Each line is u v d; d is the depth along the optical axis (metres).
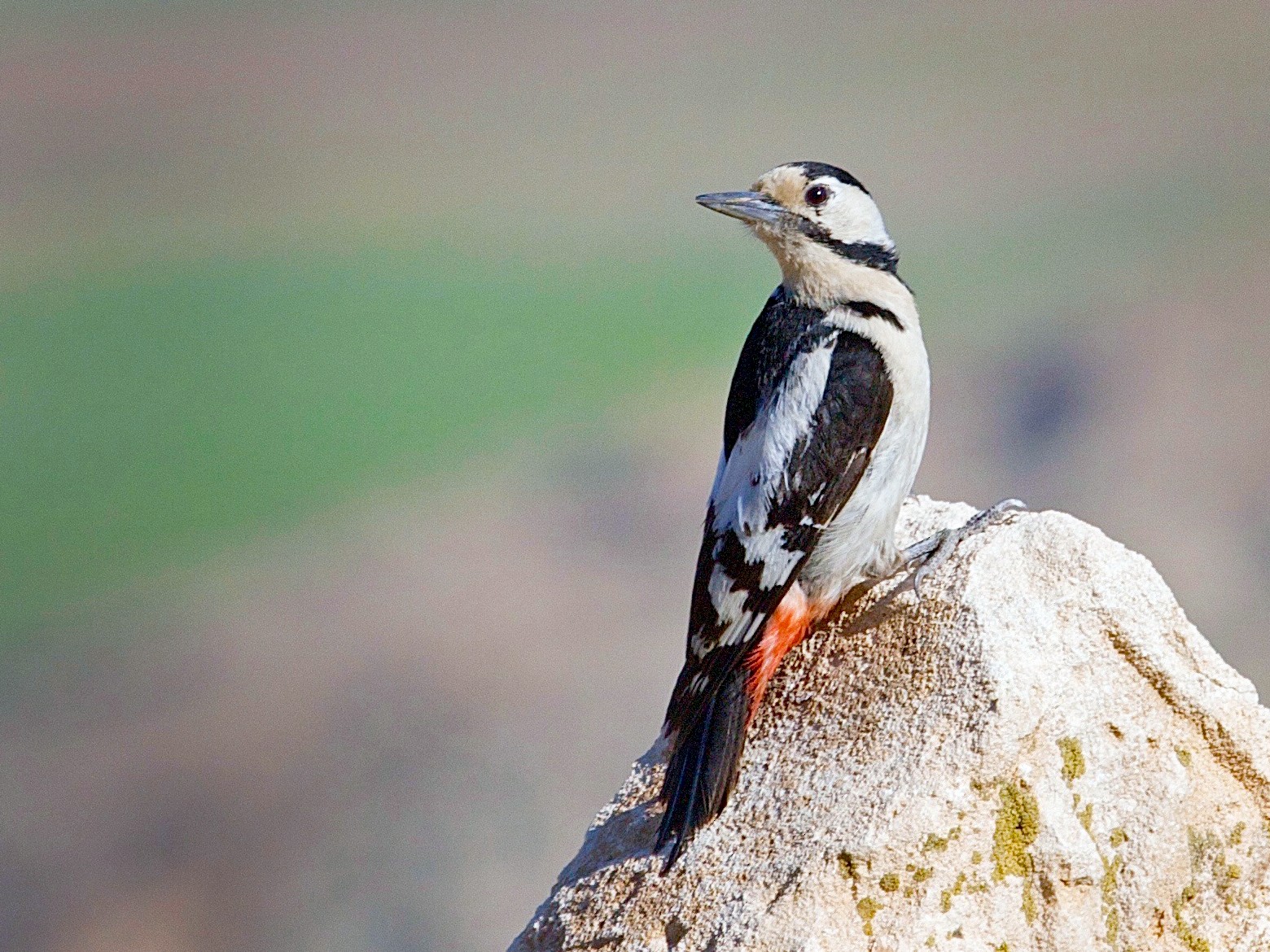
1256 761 10.26
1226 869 10.22
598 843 11.28
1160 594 10.45
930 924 9.70
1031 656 10.18
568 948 10.52
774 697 11.09
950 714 10.06
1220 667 10.38
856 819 9.86
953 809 9.84
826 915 9.68
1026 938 9.81
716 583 11.25
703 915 10.01
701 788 10.38
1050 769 10.01
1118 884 10.05
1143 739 10.21
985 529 11.28
